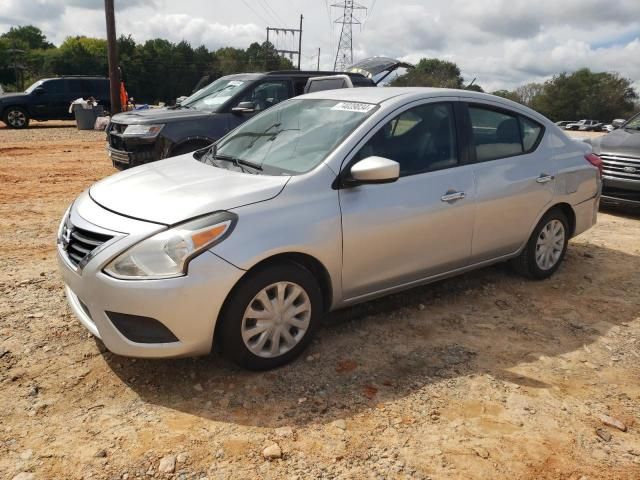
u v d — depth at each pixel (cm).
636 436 291
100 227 311
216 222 301
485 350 375
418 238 386
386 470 258
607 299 471
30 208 726
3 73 10438
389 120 382
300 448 271
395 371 343
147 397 308
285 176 346
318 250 335
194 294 293
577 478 259
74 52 10544
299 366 343
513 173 445
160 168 399
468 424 294
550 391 328
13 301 418
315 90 845
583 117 8856
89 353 348
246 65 10175
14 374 322
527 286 492
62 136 1669
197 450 267
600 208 840
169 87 9994
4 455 258
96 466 254
